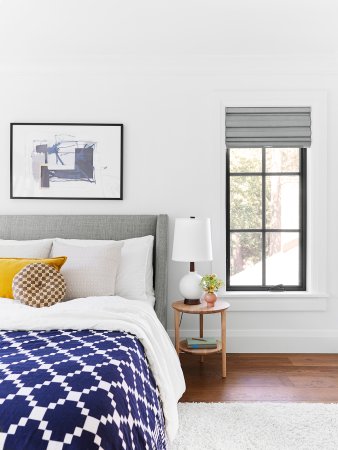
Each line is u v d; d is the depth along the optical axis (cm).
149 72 358
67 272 289
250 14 277
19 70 356
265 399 267
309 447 209
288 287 376
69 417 128
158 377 201
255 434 221
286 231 380
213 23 291
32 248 313
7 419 125
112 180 358
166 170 361
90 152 357
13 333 205
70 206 360
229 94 359
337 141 362
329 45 330
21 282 262
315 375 308
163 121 360
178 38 316
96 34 308
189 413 245
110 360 165
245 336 362
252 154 380
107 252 302
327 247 363
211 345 308
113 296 280
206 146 361
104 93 359
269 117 362
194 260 306
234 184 381
